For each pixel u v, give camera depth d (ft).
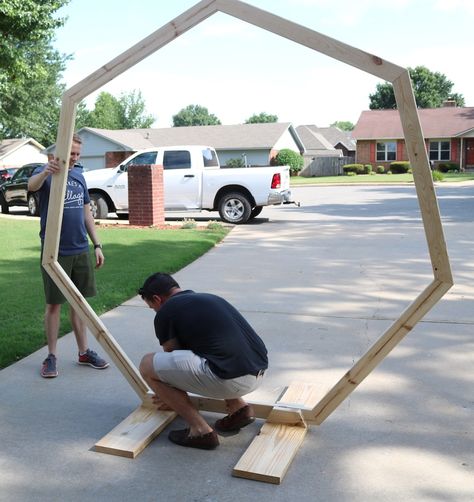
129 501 9.27
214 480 9.85
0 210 62.75
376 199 72.64
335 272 26.61
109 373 14.71
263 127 160.56
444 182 105.50
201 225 45.14
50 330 14.38
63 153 12.17
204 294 11.13
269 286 24.00
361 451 10.73
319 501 9.20
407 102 9.62
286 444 10.71
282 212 56.34
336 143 222.89
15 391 13.60
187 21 10.98
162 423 11.62
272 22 10.37
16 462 10.48
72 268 14.73
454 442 10.99
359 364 10.93
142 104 279.49
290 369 14.85
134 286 23.27
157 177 44.52
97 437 11.42
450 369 14.64
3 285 23.56
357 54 9.85
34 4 48.70
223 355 10.38
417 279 24.80
